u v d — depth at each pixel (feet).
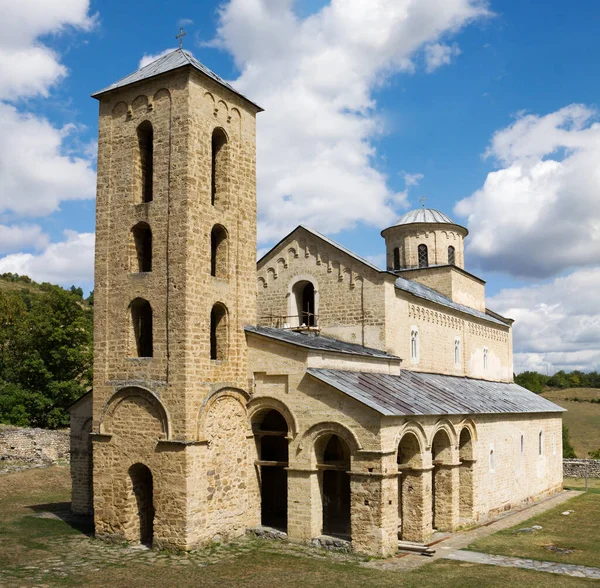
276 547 87.92
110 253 97.14
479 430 115.44
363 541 84.48
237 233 100.37
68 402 213.05
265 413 100.68
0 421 201.05
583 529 107.34
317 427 90.12
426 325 132.05
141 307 97.91
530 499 139.64
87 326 223.30
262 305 127.75
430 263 161.68
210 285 93.25
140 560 81.51
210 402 90.27
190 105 92.22
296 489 90.94
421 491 93.66
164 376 88.94
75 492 112.06
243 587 70.74
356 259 117.29
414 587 71.51
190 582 72.43
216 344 97.09
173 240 90.38
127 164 97.66
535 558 86.43
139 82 96.43
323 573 76.07
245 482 95.81
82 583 71.82
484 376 161.17
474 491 111.34
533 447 144.87
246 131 104.68
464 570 79.25
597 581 75.41
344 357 101.60
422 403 99.19
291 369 94.02
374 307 115.34
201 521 86.89
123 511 90.63
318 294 121.39
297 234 125.08
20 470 152.35
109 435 92.73
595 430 326.44
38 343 214.07
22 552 85.56
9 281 552.82
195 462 86.58
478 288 171.12
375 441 84.94
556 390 484.74
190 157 91.25
